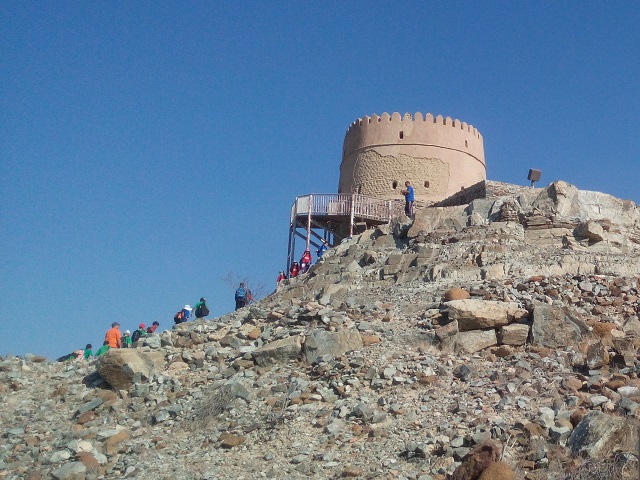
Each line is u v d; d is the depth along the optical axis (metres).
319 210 34.97
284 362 16.83
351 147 41.72
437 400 14.23
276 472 12.64
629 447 11.32
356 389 15.02
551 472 11.23
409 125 40.19
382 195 39.44
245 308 24.06
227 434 14.12
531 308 17.23
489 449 11.05
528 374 14.84
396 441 12.96
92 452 14.06
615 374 14.29
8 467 14.06
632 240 25.08
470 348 16.38
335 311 18.86
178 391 16.64
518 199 26.17
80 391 17.62
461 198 30.83
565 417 12.66
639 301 18.86
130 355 17.44
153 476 13.02
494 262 22.58
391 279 23.97
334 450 13.05
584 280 20.28
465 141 41.25
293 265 32.38
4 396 17.55
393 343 16.84
